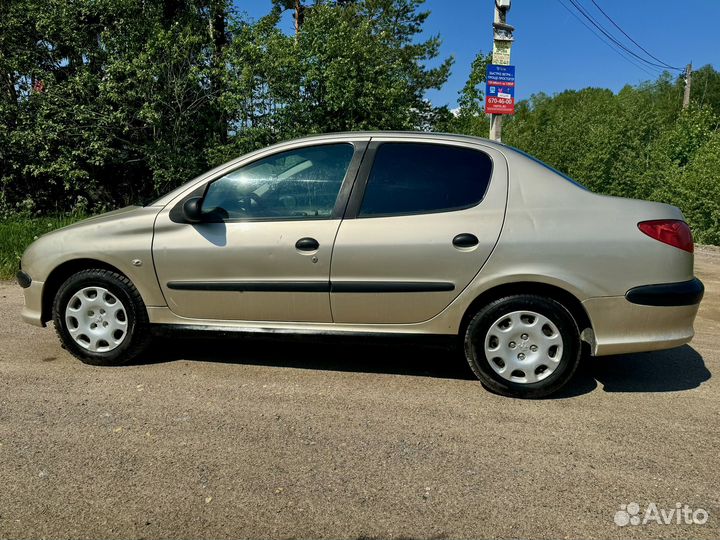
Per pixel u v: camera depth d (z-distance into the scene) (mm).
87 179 10555
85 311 3881
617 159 16531
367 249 3471
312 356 4238
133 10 10023
